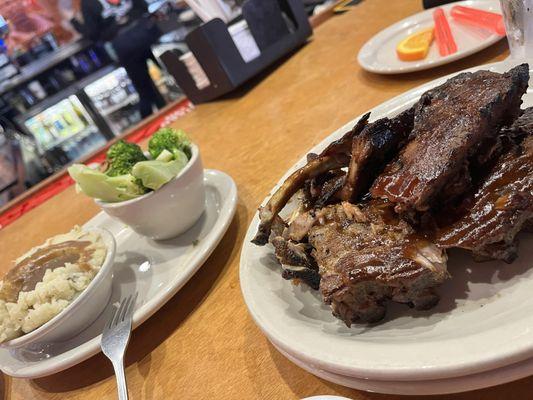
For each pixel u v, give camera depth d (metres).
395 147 0.26
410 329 0.22
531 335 0.17
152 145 0.40
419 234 0.23
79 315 0.33
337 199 0.29
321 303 0.27
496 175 0.23
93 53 1.19
